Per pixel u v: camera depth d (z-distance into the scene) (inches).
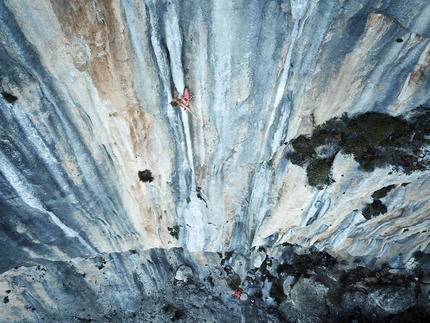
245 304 917.2
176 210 723.4
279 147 580.7
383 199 664.4
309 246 851.4
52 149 497.4
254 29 394.3
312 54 431.8
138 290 909.2
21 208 561.3
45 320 851.4
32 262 710.5
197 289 922.7
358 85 472.7
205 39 402.0
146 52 417.4
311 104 506.3
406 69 442.6
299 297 864.3
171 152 574.6
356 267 893.2
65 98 453.7
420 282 856.3
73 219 641.6
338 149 562.3
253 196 693.3
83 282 852.6
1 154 471.5
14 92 415.2
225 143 560.4
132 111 495.8
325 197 645.3
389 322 819.4
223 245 861.8
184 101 467.8
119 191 633.6
